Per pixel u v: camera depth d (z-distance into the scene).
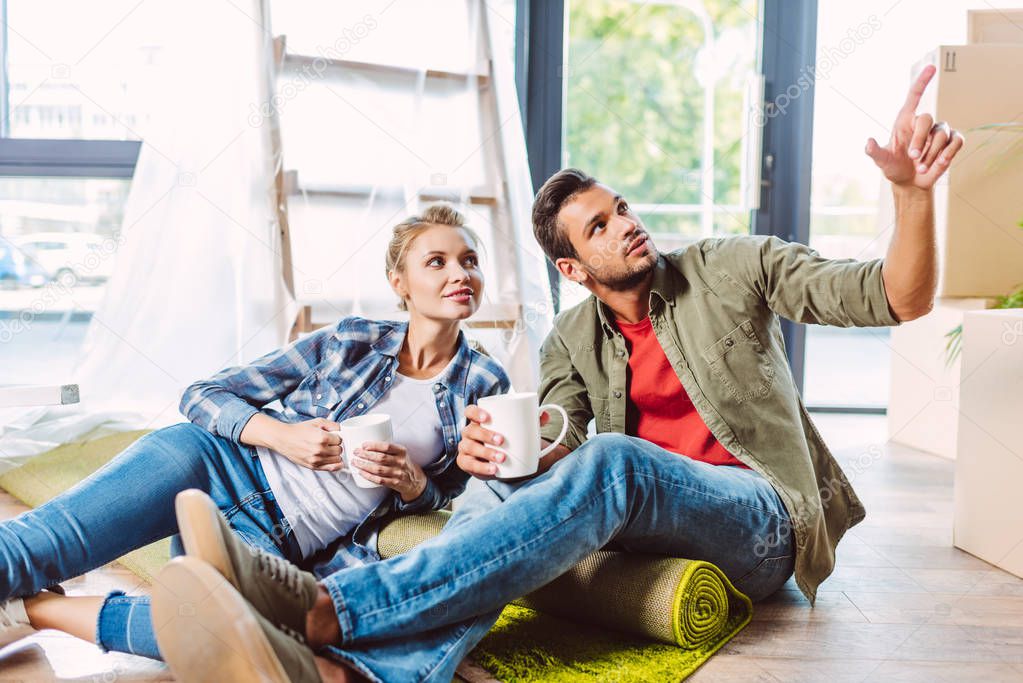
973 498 1.52
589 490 1.00
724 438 1.22
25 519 1.03
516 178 2.51
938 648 1.12
